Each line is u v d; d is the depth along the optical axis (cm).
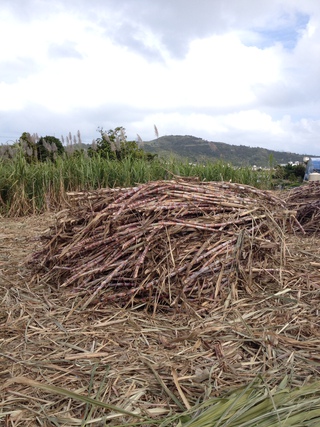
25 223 734
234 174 1026
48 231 417
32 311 317
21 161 919
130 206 353
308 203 625
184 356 247
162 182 377
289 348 258
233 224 361
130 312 312
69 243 377
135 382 222
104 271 343
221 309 315
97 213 365
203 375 223
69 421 191
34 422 193
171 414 196
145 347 262
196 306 317
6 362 244
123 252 337
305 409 181
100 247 353
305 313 310
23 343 267
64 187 948
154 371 225
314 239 545
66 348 261
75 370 232
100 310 313
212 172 1015
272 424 173
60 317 307
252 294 338
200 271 328
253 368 237
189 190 375
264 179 1016
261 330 282
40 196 910
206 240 346
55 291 354
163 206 350
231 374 229
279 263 389
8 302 333
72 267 357
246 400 189
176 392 214
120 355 251
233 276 344
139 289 321
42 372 232
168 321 300
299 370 233
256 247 372
